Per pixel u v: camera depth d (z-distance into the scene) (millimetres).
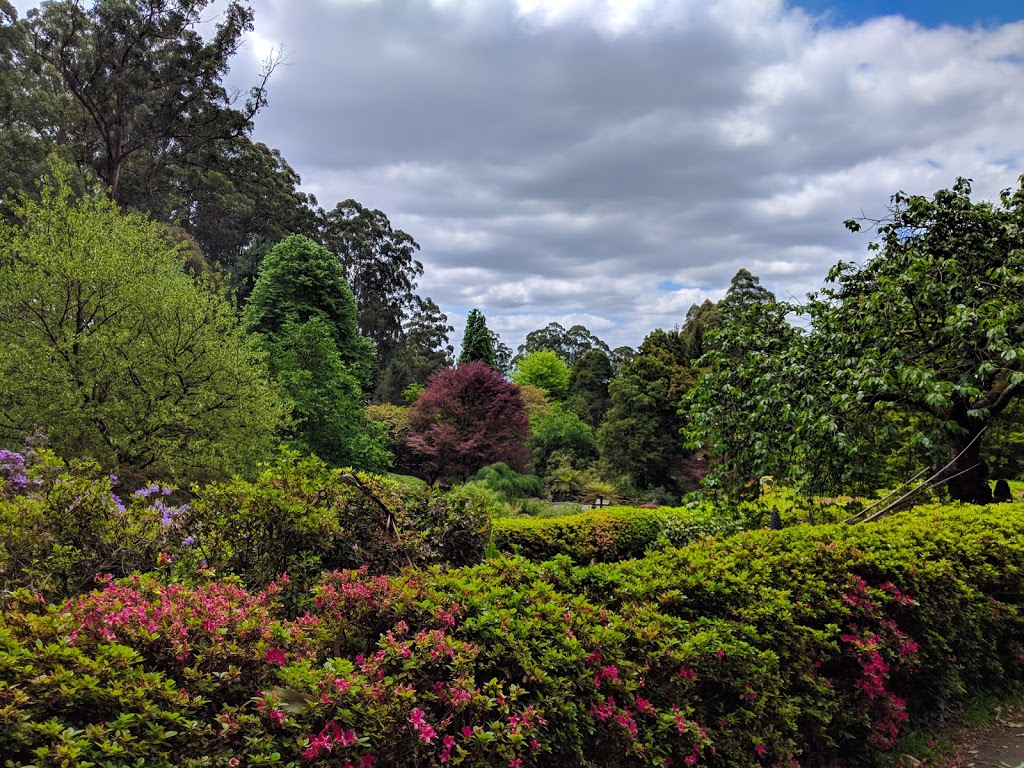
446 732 1661
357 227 42844
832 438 5824
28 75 25547
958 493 6598
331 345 14281
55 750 1151
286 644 1655
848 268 6914
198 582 2439
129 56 25938
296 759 1374
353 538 3078
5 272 8688
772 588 2869
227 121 28062
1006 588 4094
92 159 27125
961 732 3301
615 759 1947
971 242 6301
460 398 19203
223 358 9625
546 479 21203
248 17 27047
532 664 1815
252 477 9930
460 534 3457
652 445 19797
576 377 34281
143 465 9078
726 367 7039
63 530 2568
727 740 2234
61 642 1364
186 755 1300
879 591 3150
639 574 2777
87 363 8672
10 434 8461
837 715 2766
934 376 5316
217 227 33562
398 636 1864
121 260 9086
